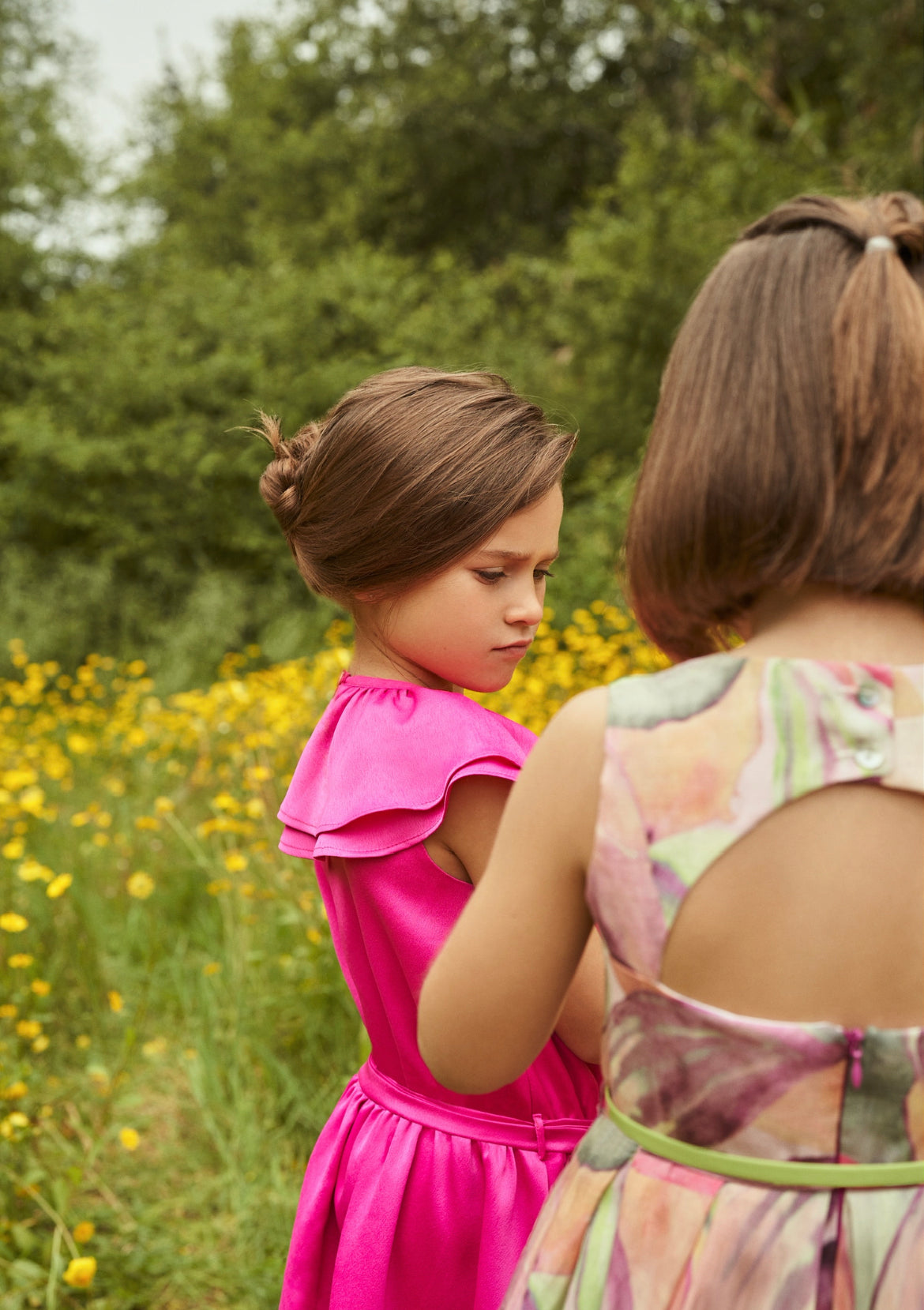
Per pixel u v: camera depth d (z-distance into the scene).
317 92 16.61
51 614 9.43
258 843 3.04
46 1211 2.11
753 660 0.68
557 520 1.05
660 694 0.68
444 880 0.98
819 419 0.66
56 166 12.82
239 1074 2.65
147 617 9.81
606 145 15.39
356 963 1.06
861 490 0.66
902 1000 0.66
